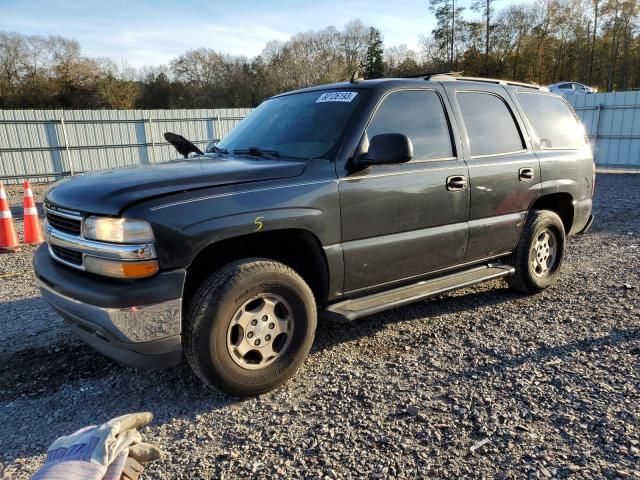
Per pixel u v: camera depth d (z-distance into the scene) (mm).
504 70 54312
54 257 3260
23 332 4234
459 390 3164
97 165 18969
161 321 2766
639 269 5820
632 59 53781
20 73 51969
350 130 3523
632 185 14055
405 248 3754
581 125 5484
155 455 1182
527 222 4727
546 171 4789
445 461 2496
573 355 3617
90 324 2816
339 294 3533
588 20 55344
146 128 19609
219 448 2650
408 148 3260
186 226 2789
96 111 18562
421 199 3781
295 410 2996
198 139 20734
